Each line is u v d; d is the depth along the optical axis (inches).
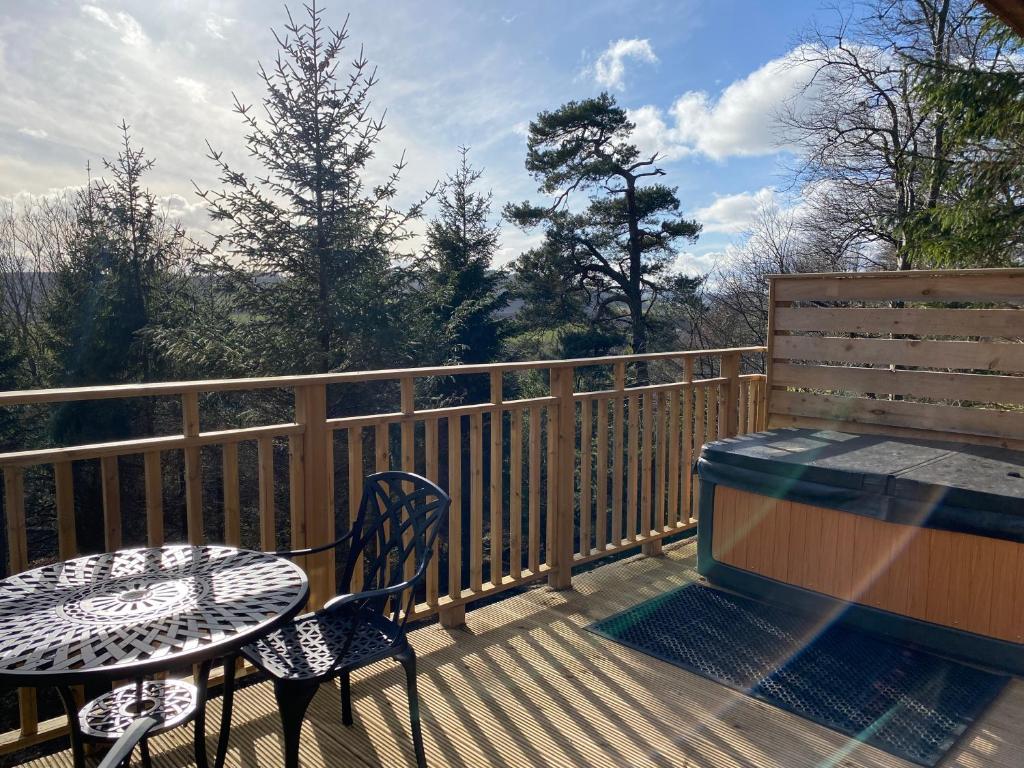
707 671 100.4
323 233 376.8
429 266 429.1
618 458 145.9
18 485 73.3
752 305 641.6
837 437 140.9
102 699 65.8
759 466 121.1
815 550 116.4
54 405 424.8
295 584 61.3
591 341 691.4
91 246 464.4
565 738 84.3
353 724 87.2
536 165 694.5
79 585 60.9
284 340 365.7
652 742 83.4
